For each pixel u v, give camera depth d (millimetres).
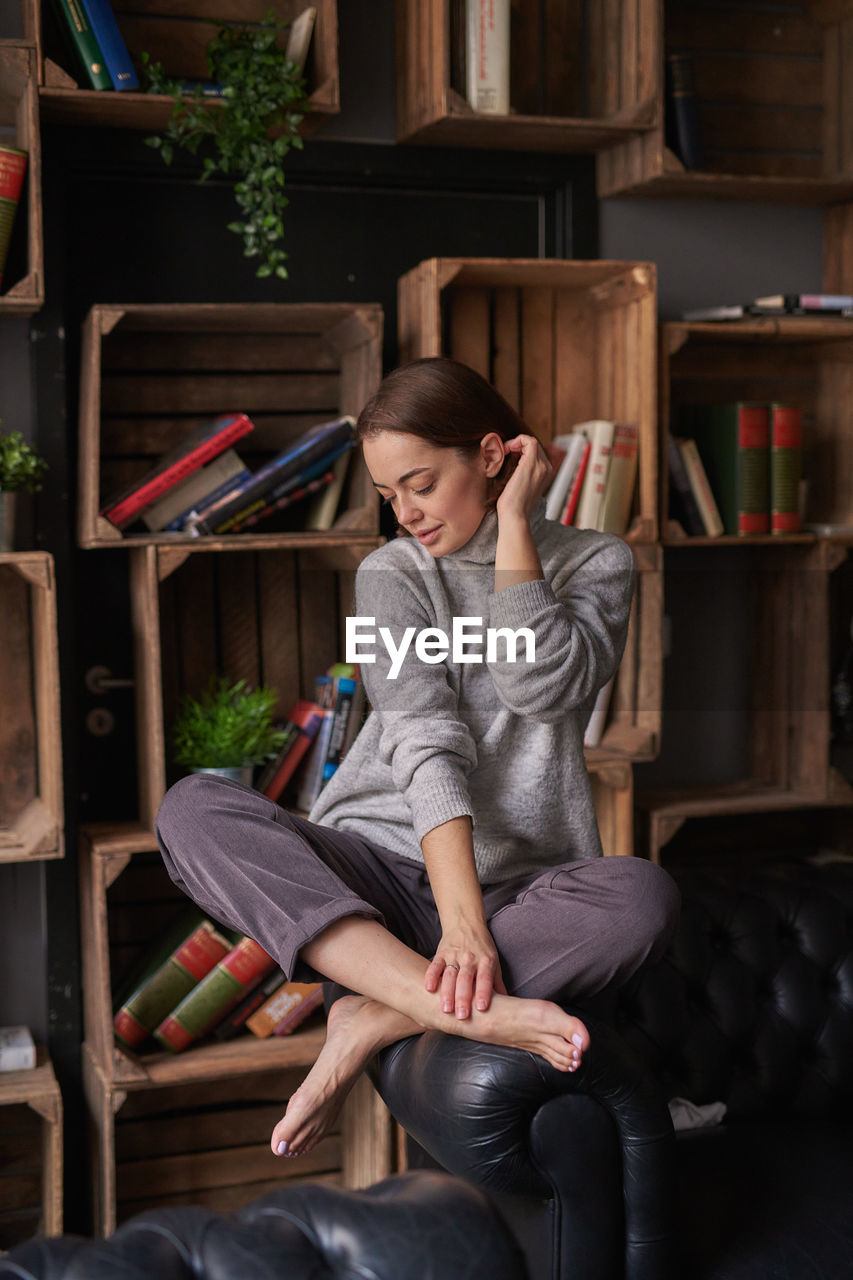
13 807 2498
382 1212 827
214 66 2395
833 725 2859
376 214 2680
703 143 2854
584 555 1658
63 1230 2508
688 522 2666
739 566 2973
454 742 1525
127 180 2508
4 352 2418
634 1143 1422
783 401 2969
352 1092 2682
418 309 2506
